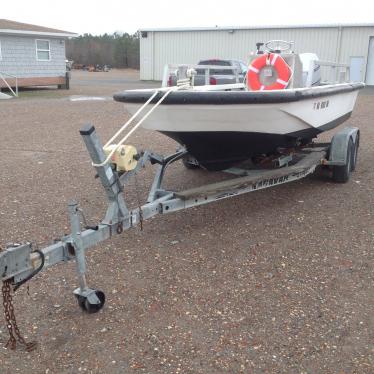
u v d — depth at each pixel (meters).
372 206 5.41
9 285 2.77
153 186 4.65
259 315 3.20
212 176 6.60
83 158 7.75
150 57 32.41
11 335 2.79
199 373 2.65
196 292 3.50
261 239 4.49
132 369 2.68
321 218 5.05
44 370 2.67
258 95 4.33
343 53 27.14
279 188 6.16
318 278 3.72
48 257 2.98
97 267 3.88
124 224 3.64
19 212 5.11
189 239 4.48
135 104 4.55
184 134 4.67
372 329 3.05
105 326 3.08
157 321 3.13
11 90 19.20
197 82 6.76
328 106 5.86
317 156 5.88
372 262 4.00
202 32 30.47
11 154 8.08
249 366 2.70
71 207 3.07
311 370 2.67
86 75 41.53
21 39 20.92
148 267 3.89
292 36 28.08
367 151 8.44
